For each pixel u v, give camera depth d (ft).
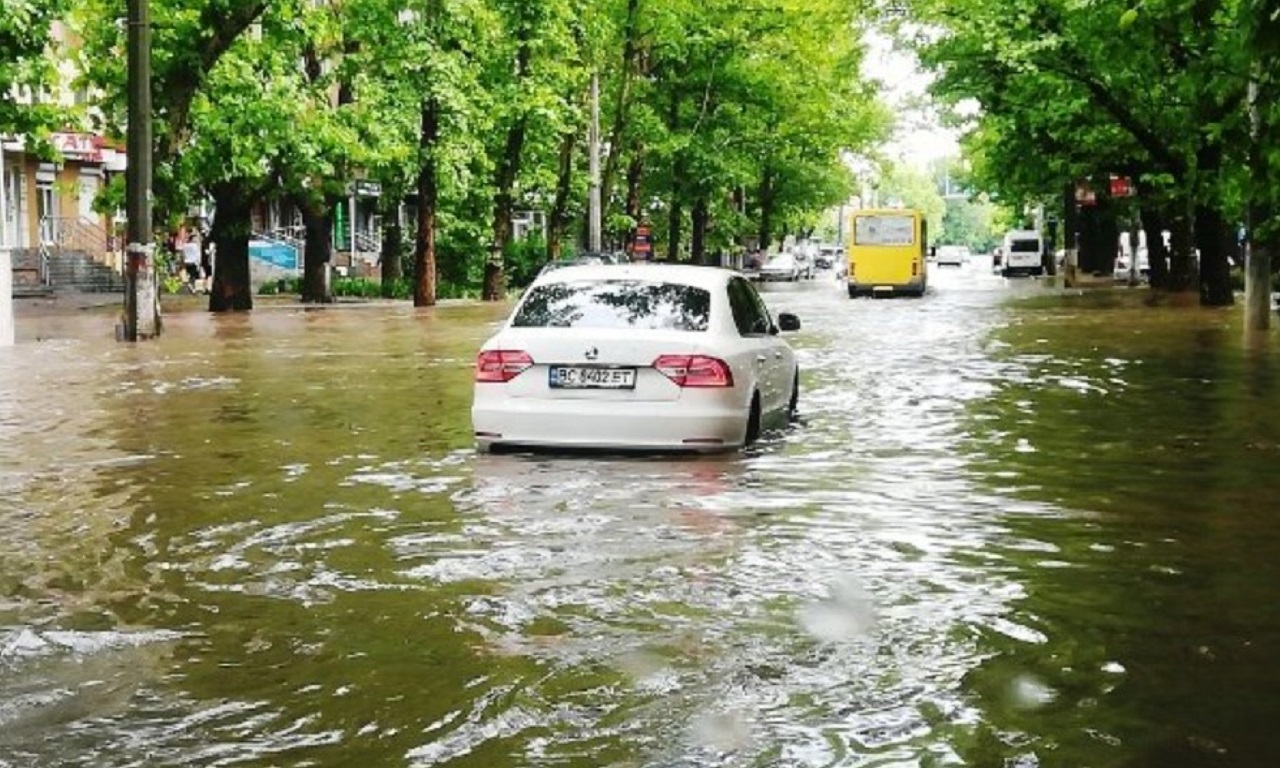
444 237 163.73
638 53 161.17
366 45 115.44
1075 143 110.63
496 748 14.25
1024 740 14.42
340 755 14.10
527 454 33.99
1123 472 31.60
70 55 90.99
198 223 161.89
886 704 15.58
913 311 112.06
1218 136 36.19
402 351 68.64
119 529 25.64
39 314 108.58
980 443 36.27
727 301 36.27
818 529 25.29
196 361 62.90
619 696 15.89
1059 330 83.25
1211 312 98.53
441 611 19.74
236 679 16.65
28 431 39.34
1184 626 18.83
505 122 134.72
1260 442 36.27
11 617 19.60
